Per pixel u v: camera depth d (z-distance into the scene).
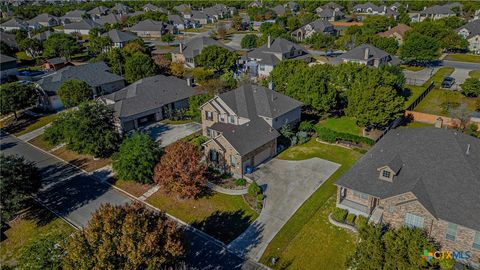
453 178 29.92
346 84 61.31
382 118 48.31
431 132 34.56
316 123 58.09
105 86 75.12
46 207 39.81
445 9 147.62
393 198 30.05
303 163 45.78
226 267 30.00
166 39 130.00
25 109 70.75
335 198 38.28
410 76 80.94
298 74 57.44
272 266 29.94
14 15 184.25
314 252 31.16
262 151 45.72
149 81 65.12
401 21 131.75
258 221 35.41
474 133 51.00
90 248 23.73
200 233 34.25
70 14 182.00
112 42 110.69
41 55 112.31
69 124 48.09
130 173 40.69
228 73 77.50
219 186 41.34
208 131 54.19
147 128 58.41
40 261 24.61
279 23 143.25
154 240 23.98
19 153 53.75
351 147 49.31
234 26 157.38
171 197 39.91
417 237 25.25
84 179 45.19
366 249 24.61
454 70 84.50
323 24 127.75
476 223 26.73
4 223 36.94
